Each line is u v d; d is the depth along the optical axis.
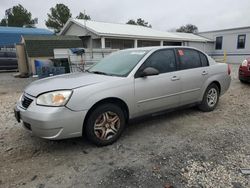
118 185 2.67
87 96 3.35
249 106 5.87
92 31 19.23
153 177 2.82
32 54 14.27
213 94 5.40
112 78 3.75
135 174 2.88
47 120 3.11
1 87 9.80
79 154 3.42
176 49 4.66
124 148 3.58
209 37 29.06
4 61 16.64
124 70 4.02
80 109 3.29
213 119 4.86
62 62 12.10
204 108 5.27
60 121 3.17
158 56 4.32
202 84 5.00
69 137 3.32
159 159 3.23
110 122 3.66
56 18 37.28
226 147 3.56
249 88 8.38
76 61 12.11
